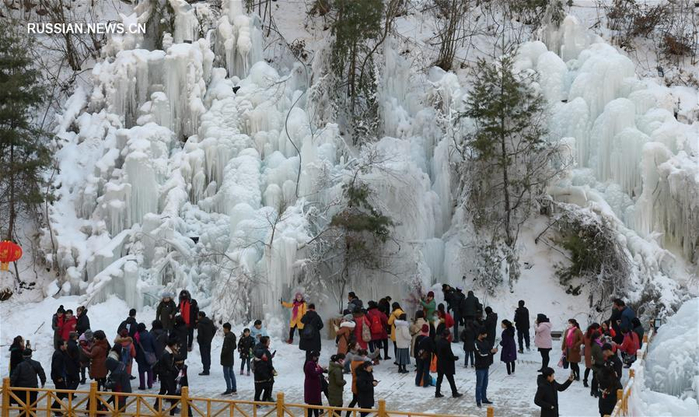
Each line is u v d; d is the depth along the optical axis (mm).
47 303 30781
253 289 30203
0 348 27859
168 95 35406
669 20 44156
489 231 33625
